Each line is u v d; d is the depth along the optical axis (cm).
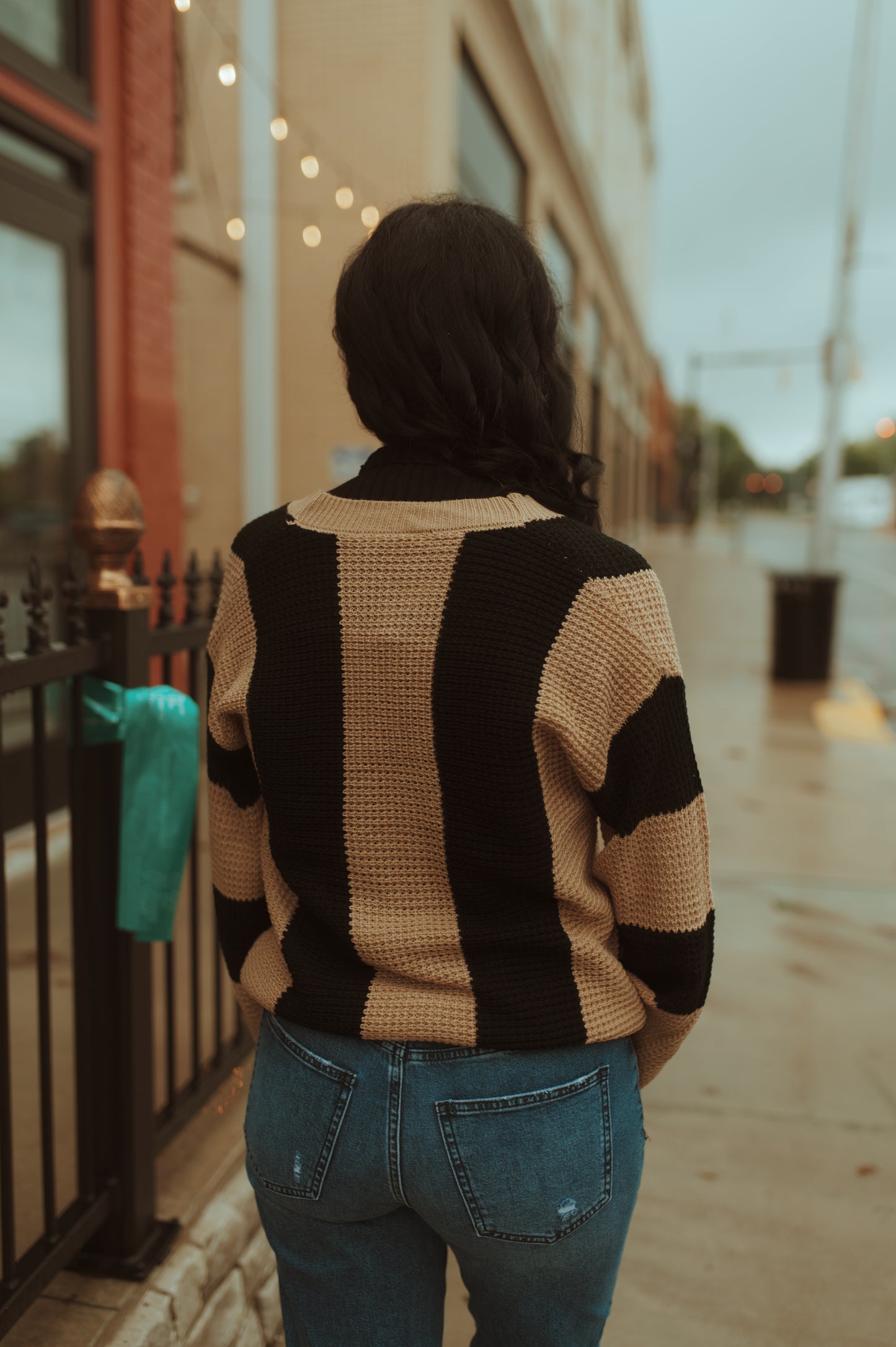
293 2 734
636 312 2766
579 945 104
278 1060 111
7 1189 155
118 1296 175
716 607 1488
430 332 103
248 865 121
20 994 291
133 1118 179
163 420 519
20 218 414
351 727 103
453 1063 101
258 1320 204
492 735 97
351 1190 105
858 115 971
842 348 1016
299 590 105
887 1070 300
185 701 172
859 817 543
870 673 1009
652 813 100
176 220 741
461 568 98
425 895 104
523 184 1141
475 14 846
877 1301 210
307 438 769
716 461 9388
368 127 736
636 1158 108
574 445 116
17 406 429
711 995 345
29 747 426
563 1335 111
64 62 440
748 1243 227
